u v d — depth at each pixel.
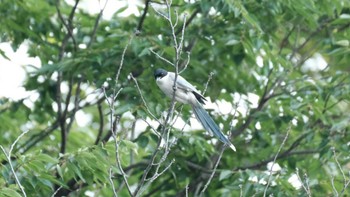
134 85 13.88
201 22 15.10
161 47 13.88
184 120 13.50
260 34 14.08
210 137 15.31
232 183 12.65
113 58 14.02
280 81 15.64
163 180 15.40
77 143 16.72
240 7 13.43
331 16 15.31
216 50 14.99
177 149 13.88
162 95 13.55
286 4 14.41
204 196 14.66
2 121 16.17
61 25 16.08
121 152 11.62
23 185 11.26
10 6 15.62
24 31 15.41
